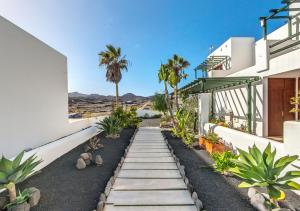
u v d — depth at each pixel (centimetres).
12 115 579
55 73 847
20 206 340
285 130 454
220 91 1391
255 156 387
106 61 2159
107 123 1154
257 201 365
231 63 1418
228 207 372
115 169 597
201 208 359
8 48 567
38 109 715
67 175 542
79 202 393
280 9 682
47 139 775
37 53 713
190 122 1220
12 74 583
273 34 1044
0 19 538
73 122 1043
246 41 1421
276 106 900
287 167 438
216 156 579
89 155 680
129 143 995
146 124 2033
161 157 729
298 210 359
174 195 419
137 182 489
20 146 612
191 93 1614
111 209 367
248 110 959
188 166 615
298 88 877
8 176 351
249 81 957
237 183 480
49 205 382
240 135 666
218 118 1387
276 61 734
